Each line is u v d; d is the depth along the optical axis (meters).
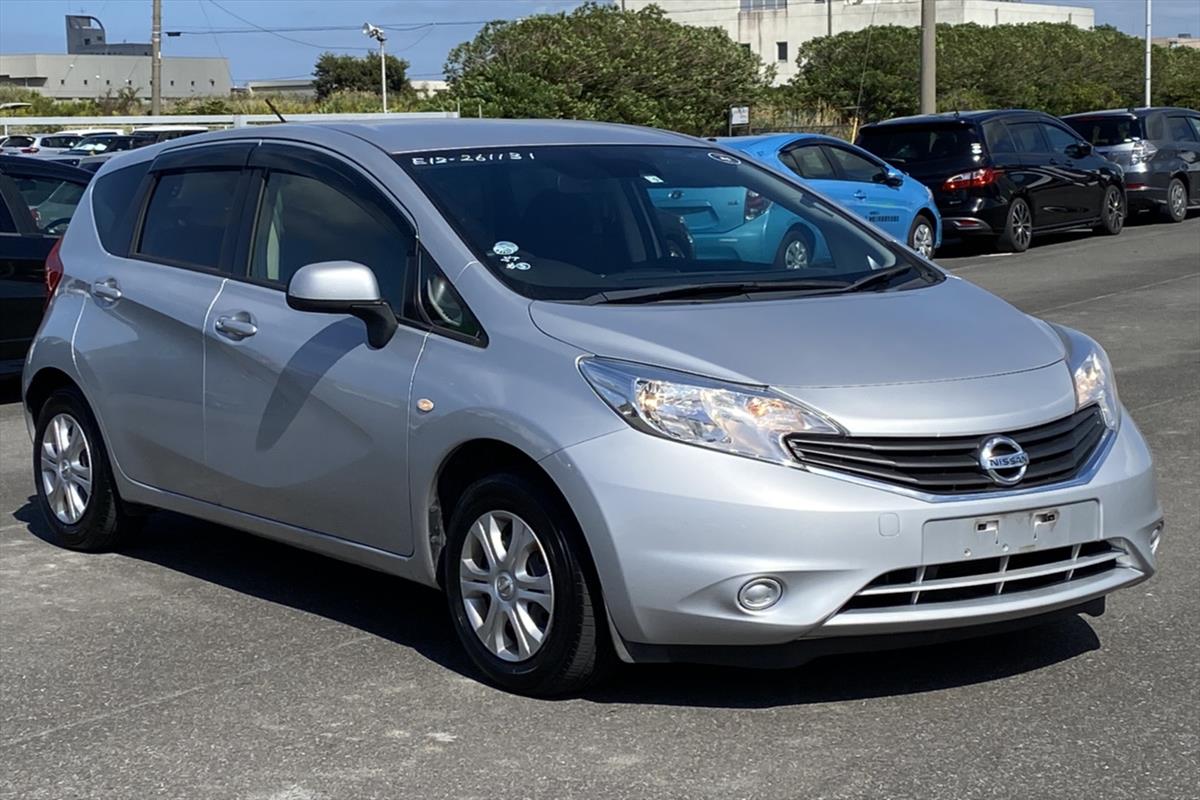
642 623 4.36
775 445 4.27
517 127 5.93
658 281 5.09
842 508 4.22
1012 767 4.12
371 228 5.34
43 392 6.85
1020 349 4.80
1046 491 4.43
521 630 4.70
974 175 19.67
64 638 5.50
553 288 4.94
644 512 4.30
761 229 5.58
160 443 6.04
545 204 5.36
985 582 4.38
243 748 4.42
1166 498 7.14
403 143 5.56
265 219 5.78
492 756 4.30
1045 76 65.50
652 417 4.35
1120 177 22.34
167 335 5.95
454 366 4.83
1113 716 4.47
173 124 40.84
